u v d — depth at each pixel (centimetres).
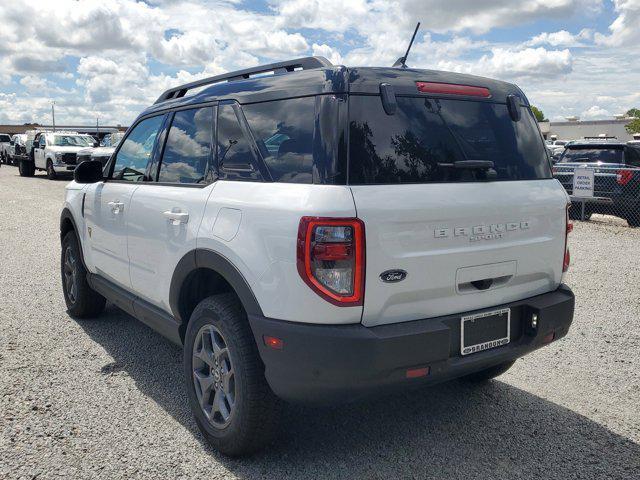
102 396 394
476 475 305
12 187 2091
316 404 280
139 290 414
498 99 340
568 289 354
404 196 277
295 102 298
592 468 313
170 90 441
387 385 272
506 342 321
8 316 569
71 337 510
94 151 2339
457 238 293
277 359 275
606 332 534
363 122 280
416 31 334
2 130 10331
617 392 409
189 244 334
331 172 271
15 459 314
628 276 750
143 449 327
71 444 331
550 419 369
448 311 298
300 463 315
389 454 325
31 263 817
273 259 276
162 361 458
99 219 468
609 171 1218
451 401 394
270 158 301
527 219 326
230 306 310
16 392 397
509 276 321
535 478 303
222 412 317
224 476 301
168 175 387
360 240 263
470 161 302
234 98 338
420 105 303
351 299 264
